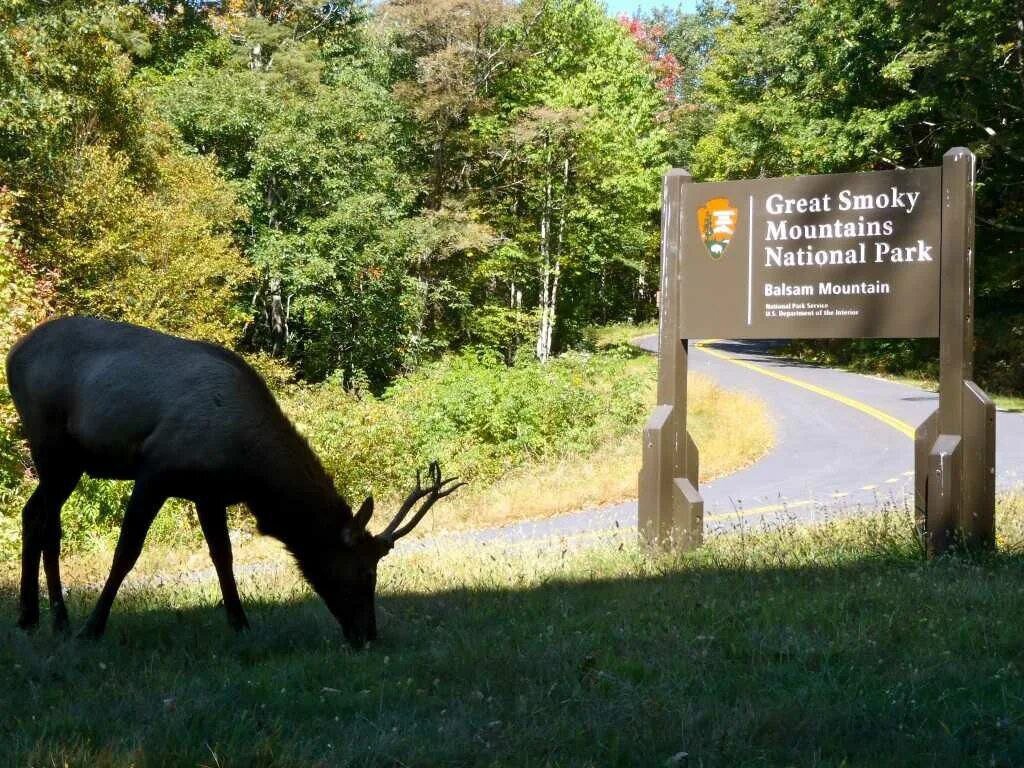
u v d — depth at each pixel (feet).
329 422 63.21
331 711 14.10
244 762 11.75
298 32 152.66
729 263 30.99
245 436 19.13
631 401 81.46
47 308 57.36
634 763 12.10
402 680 15.53
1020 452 60.18
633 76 176.35
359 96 130.41
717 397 90.89
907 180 28.78
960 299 27.86
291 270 120.16
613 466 64.03
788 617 19.21
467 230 138.41
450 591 24.89
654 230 214.69
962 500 27.48
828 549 28.66
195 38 146.20
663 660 16.42
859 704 13.78
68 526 45.78
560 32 164.14
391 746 12.15
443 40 150.71
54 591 20.84
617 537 35.70
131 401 19.58
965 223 27.91
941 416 28.04
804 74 130.93
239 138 124.57
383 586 25.89
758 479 56.34
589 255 163.32
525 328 151.94
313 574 19.22
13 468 45.29
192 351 19.99
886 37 114.11
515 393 75.77
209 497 19.67
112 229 79.87
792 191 30.22
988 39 101.71
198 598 25.08
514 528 47.16
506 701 14.51
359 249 125.49
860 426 75.31
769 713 13.26
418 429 70.49
